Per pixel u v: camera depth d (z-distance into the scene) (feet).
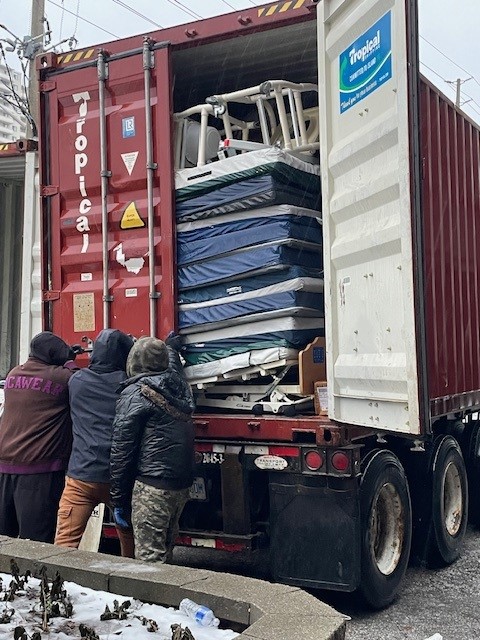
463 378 18.88
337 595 17.34
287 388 16.83
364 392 14.84
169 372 15.21
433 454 19.83
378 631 15.30
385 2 13.99
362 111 14.93
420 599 17.48
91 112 18.47
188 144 18.20
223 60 19.06
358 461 15.69
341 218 15.81
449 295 18.11
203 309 17.28
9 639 9.14
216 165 16.98
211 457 16.80
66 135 18.71
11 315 26.40
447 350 17.80
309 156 18.61
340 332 15.75
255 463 16.35
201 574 10.80
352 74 15.29
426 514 19.47
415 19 13.50
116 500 14.76
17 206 26.40
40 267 19.94
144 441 14.71
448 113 18.65
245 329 16.98
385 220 14.30
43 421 16.29
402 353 13.71
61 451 16.48
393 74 13.79
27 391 16.34
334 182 16.10
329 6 16.02
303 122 18.66
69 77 18.70
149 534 14.55
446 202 18.17
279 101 18.47
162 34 17.94
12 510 16.56
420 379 13.15
